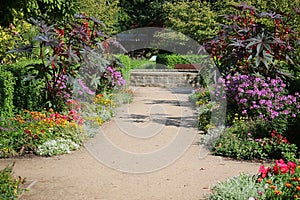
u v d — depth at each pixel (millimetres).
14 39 11516
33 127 6957
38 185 5172
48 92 8406
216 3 21844
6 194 4348
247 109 8094
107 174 5691
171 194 4875
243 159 6387
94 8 18938
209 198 4582
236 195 4305
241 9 9297
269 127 6941
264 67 8617
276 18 8992
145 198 4746
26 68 9094
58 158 6461
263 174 4555
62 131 7172
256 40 8016
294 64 8781
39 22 8367
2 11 11555
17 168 5910
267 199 4094
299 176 4355
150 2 28719
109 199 4715
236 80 8328
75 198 4734
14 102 8430
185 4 22516
